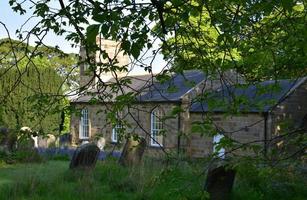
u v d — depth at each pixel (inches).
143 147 715.4
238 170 243.0
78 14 201.0
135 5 175.5
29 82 872.9
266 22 265.9
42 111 283.4
